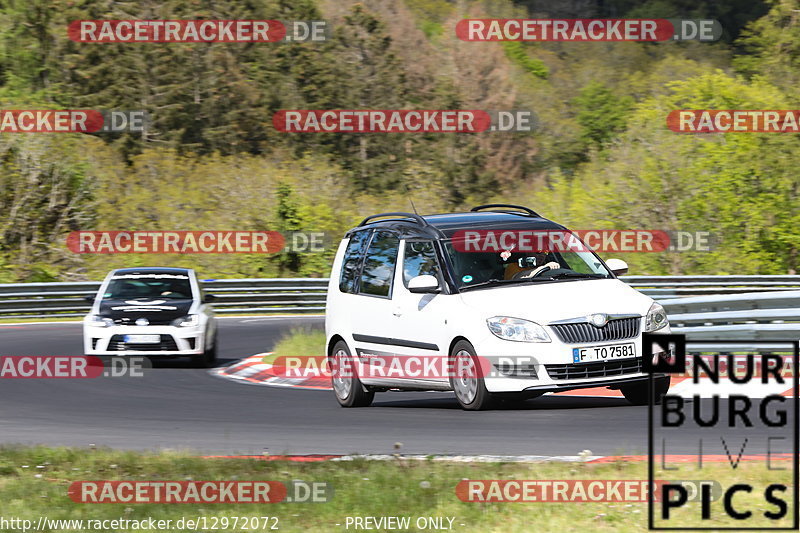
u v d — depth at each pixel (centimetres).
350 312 4519
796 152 14500
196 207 15912
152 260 14850
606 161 15425
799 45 17350
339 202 16162
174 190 15962
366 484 2684
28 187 15088
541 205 15412
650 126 15062
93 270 14912
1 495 2756
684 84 15638
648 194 14688
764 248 14600
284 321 10438
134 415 4438
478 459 3017
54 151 15400
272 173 16188
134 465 3116
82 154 15850
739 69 18275
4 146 15150
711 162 14625
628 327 3888
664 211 14662
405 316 4197
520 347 3803
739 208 14525
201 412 4475
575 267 4253
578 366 3791
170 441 3716
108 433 3956
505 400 4347
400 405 4534
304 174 16288
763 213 14575
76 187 15500
